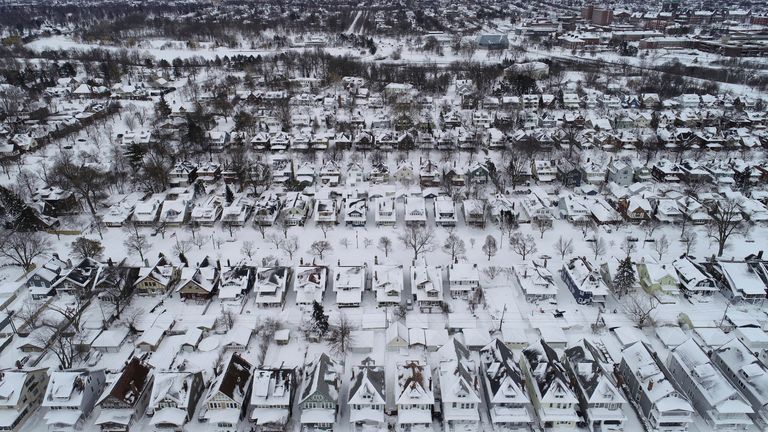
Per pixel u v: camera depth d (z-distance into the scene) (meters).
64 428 77.88
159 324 98.44
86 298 105.56
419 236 122.50
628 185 156.75
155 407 77.88
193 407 80.75
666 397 75.56
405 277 112.38
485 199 139.50
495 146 182.12
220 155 178.25
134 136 185.75
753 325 96.44
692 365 82.69
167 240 129.50
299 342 95.62
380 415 77.12
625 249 123.31
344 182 160.25
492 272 111.44
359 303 103.69
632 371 82.31
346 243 125.50
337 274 107.50
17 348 94.81
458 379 77.81
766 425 76.44
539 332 96.44
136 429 77.88
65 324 97.25
